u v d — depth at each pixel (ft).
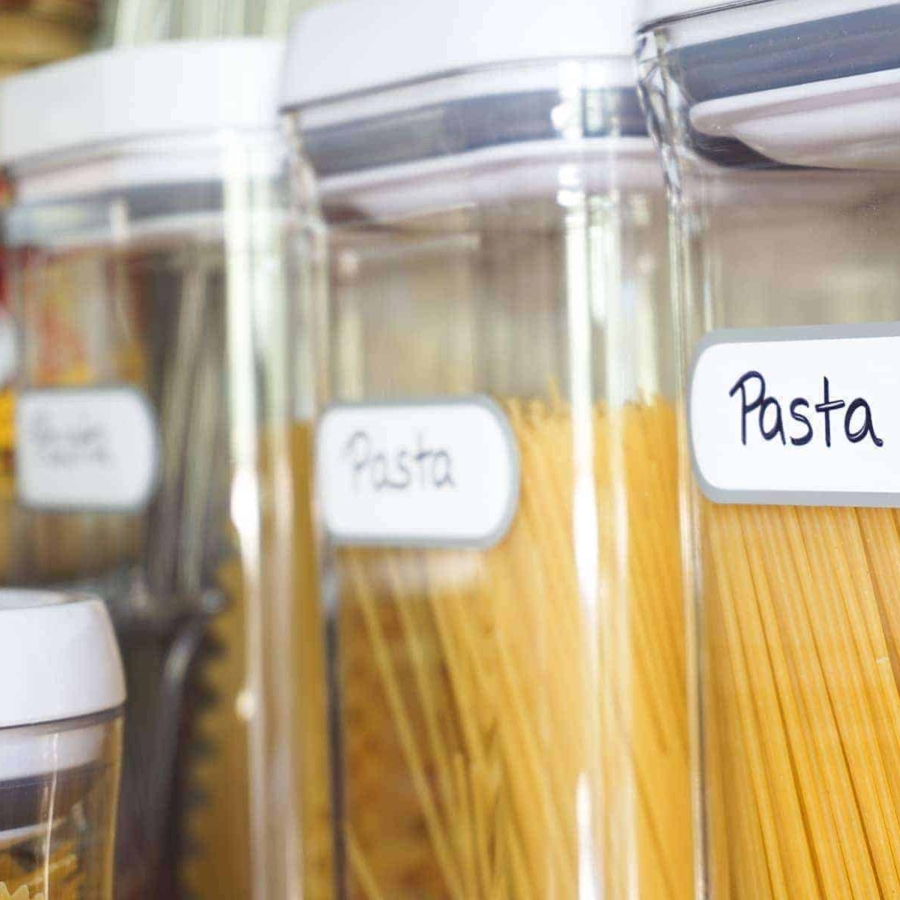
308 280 1.63
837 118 1.12
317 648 1.85
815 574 1.15
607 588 1.39
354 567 1.57
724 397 1.20
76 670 1.22
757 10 1.14
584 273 1.39
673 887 1.38
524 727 1.43
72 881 1.23
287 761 1.84
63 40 2.32
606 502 1.39
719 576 1.22
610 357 1.39
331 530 1.59
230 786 1.86
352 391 1.58
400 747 1.55
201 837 1.88
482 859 1.47
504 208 1.42
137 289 1.93
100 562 1.99
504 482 1.43
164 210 1.87
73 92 1.88
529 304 1.42
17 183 1.98
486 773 1.46
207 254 1.87
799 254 1.18
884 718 1.12
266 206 1.84
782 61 1.13
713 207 1.22
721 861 1.23
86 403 1.99
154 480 1.93
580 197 1.39
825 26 1.10
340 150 1.53
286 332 1.86
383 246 1.53
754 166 1.19
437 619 1.50
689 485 1.24
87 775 1.24
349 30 1.50
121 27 2.27
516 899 1.44
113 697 1.26
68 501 2.02
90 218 1.93
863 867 1.14
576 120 1.37
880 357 1.11
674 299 1.27
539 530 1.41
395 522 1.52
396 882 1.56
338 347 1.59
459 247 1.46
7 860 1.18
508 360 1.44
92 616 1.25
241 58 1.80
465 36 1.38
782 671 1.18
